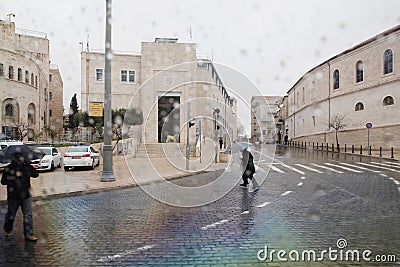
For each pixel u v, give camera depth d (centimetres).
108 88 1495
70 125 4350
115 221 818
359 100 4309
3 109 3669
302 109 6162
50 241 656
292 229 741
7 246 624
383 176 1761
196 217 859
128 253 589
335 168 2184
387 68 3872
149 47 3991
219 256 575
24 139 3781
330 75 4981
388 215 872
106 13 1460
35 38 4944
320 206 993
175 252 595
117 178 1602
